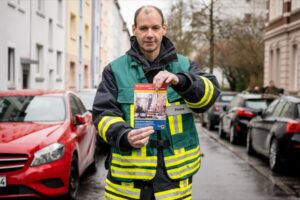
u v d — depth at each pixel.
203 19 28.78
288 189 7.86
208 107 2.95
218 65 47.50
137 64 2.98
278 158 9.29
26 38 20.58
